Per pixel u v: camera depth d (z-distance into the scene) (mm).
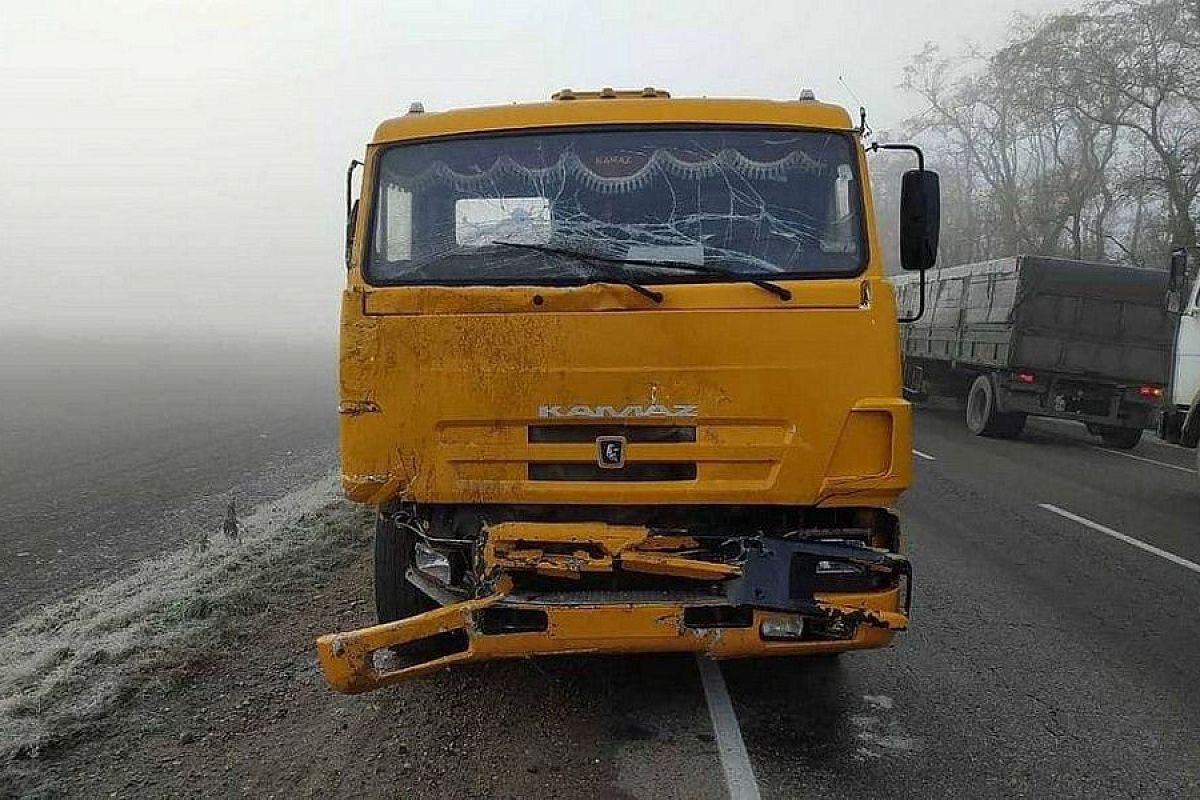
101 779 3893
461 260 4316
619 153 4363
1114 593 6598
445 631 3787
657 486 3965
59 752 4137
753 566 3770
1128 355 14625
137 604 6449
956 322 17000
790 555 3789
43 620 6688
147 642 5453
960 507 9633
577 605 3736
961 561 7426
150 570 8055
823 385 3947
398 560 4805
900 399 3986
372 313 4086
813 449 3943
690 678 4891
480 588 3912
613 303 3963
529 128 4387
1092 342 14641
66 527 10711
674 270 4105
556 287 4066
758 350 3951
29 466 15719
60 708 4555
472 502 4051
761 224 4285
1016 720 4457
